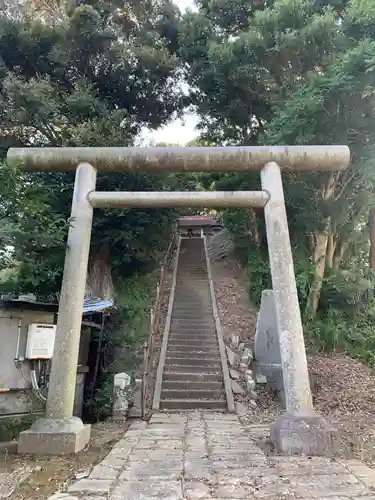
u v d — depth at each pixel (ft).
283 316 17.25
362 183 31.19
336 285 33.73
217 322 35.94
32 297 22.00
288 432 14.82
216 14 40.19
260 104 37.63
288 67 33.22
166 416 22.44
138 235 40.19
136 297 40.09
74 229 18.97
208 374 27.45
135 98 43.24
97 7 39.50
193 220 75.66
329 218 33.53
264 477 11.58
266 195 19.44
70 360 16.89
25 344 20.75
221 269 52.60
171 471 12.14
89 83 36.88
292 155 19.92
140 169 20.47
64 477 11.83
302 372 16.37
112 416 22.31
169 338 32.86
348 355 30.32
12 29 34.27
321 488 10.62
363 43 23.86
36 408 19.75
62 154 20.12
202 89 40.47
